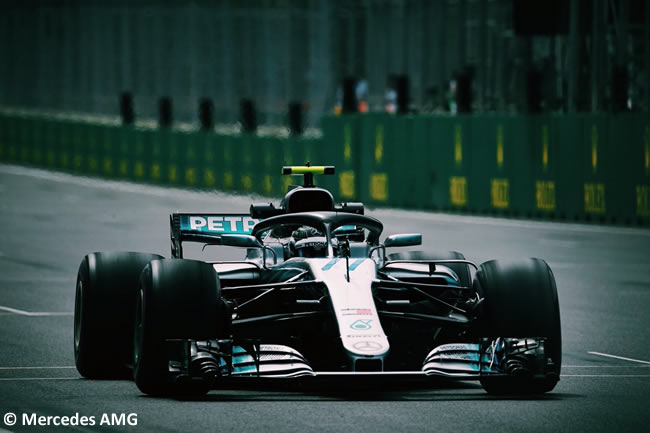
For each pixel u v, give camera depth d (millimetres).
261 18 159250
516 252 76812
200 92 165250
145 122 168500
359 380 29656
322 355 33344
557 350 32062
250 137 127812
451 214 104750
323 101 153625
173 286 31391
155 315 31250
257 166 126875
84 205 116375
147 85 173500
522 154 99750
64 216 104875
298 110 129125
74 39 186625
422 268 36125
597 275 66062
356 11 141000
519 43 116250
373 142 112562
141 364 31781
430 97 128750
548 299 32125
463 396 32688
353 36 141125
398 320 32719
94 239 86188
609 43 108188
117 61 178375
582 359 40844
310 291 33938
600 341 44875
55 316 51281
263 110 158750
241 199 123812
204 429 27875
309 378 29844
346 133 115000
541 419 29219
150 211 109938
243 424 28422
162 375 31953
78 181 149750
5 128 181625
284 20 157750
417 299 36062
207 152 135125
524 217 99812
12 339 44938
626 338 45594
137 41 174875
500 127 101625
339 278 32156
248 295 35656
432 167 107688
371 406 30859
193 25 165875
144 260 37312
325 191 38125
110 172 153625
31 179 151875
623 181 92562
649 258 74125
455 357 31656
